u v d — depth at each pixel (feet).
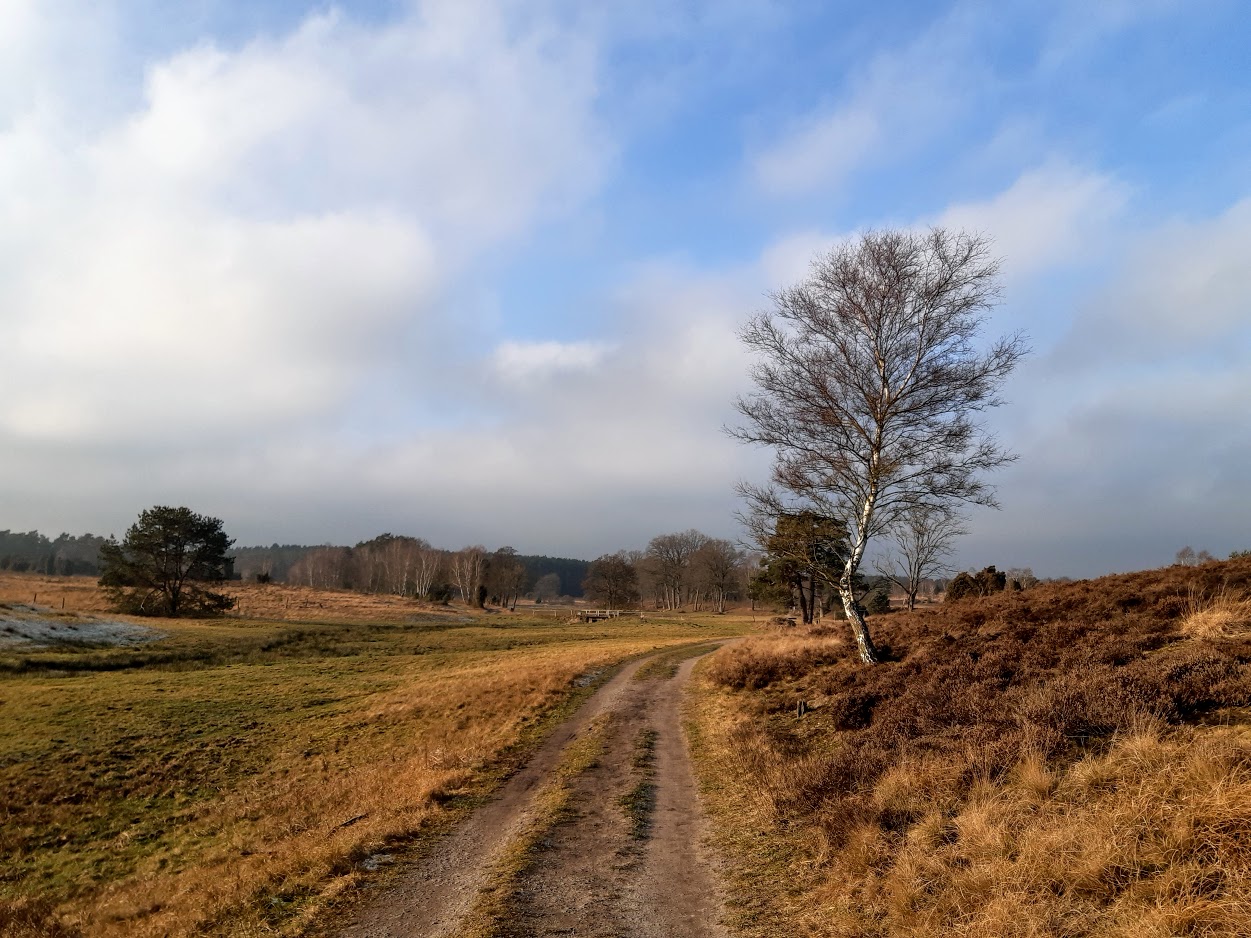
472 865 28.35
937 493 56.90
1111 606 54.75
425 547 452.35
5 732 77.41
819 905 21.56
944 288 55.88
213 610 211.20
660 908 23.12
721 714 58.75
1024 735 26.30
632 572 373.81
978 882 18.57
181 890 32.96
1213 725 24.31
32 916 34.83
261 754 68.74
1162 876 16.16
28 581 280.92
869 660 58.44
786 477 60.90
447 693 85.30
